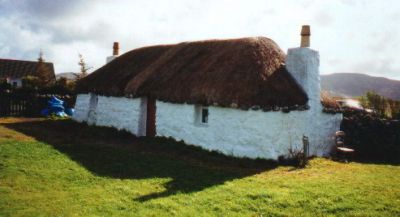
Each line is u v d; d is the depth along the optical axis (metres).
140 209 7.38
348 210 7.56
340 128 16.25
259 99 12.33
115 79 19.22
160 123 15.73
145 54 20.78
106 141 15.44
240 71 13.59
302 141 13.26
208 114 13.86
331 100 15.75
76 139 15.48
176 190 8.70
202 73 14.84
